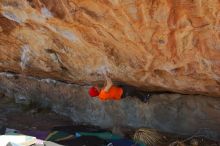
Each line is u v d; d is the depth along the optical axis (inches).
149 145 196.1
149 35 140.7
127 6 128.5
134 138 201.0
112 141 202.5
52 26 159.3
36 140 202.4
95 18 141.3
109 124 220.5
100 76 192.2
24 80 251.6
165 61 155.4
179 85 173.6
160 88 188.1
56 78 229.0
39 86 247.0
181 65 154.2
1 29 181.5
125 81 187.8
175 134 199.9
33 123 237.8
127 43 151.4
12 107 260.7
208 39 133.0
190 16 124.7
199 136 192.5
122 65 170.6
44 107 252.1
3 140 197.9
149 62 160.2
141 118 208.5
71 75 209.2
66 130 218.1
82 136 205.8
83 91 225.5
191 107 190.7
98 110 223.3
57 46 178.9
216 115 184.4
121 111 214.2
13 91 266.4
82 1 134.1
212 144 186.9
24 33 178.2
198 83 165.8
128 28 140.7
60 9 144.7
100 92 195.3
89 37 157.5
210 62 143.9
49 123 236.5
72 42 167.9
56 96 241.4
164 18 129.0
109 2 129.4
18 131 222.2
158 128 204.8
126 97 208.5
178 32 134.1
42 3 145.5
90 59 178.5
